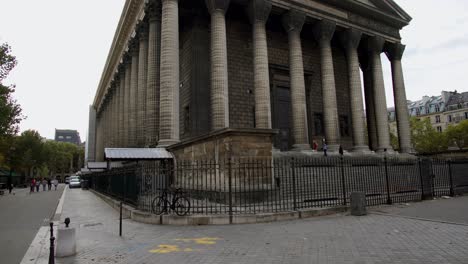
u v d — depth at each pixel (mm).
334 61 45562
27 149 88125
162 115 26828
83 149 150000
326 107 35438
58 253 9266
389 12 42562
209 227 12367
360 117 37031
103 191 32344
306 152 30625
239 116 35156
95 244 10578
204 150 18703
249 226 12336
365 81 47281
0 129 38719
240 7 35156
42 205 26891
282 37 40719
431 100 115750
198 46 34406
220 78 28469
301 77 33469
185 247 9570
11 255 9992
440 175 27234
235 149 16047
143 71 35031
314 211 14289
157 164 17500
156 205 15250
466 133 73812
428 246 8875
